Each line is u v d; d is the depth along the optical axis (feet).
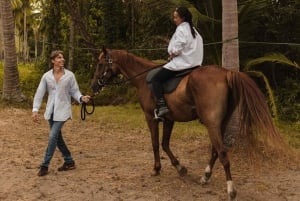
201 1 48.16
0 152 30.35
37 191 22.03
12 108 50.85
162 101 22.08
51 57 24.29
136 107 53.98
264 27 47.44
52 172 25.44
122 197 21.12
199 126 40.93
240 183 23.32
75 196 21.29
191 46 21.68
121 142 34.32
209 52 46.37
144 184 23.13
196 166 27.02
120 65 24.67
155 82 22.06
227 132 20.70
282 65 47.91
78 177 24.43
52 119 24.45
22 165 27.02
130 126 40.63
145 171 25.84
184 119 21.89
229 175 19.90
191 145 32.81
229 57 28.22
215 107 19.79
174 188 22.50
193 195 21.38
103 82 25.00
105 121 43.21
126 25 75.20
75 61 80.12
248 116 19.22
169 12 45.34
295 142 33.63
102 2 76.38
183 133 36.83
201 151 30.76
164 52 56.44
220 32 44.91
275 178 24.34
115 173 25.35
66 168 25.91
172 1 43.91
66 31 84.74
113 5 75.61
